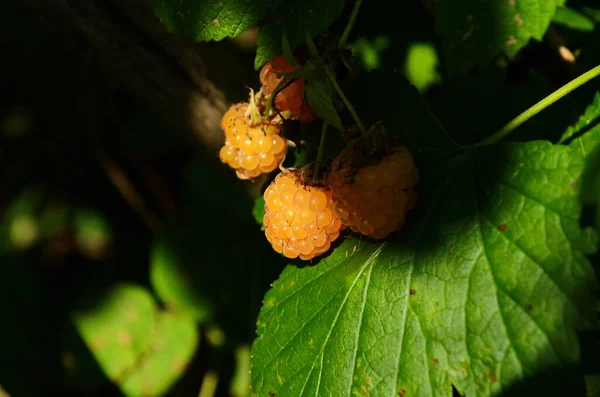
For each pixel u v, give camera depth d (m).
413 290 0.28
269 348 0.30
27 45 0.51
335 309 0.29
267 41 0.29
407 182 0.27
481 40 0.28
